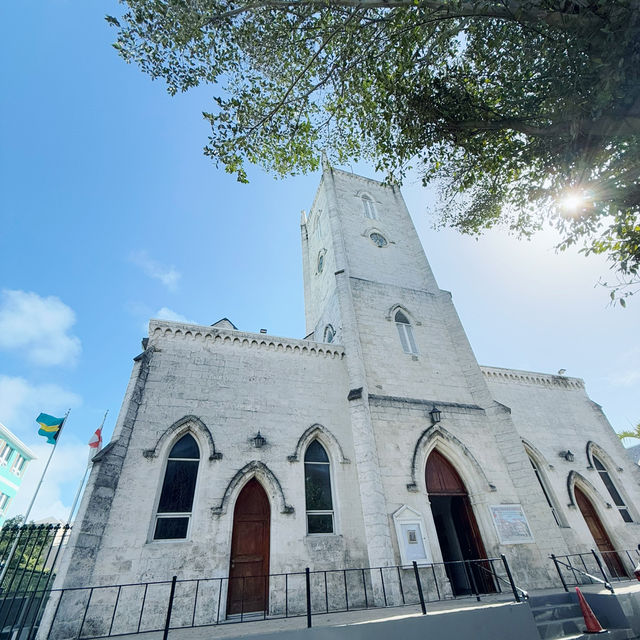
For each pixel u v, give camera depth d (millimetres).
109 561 10078
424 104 10422
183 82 10953
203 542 11062
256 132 12039
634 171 7973
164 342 14312
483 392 16500
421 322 18656
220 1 10172
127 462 11562
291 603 10875
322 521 12758
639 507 17625
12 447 41500
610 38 6457
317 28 10445
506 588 11914
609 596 8992
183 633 8273
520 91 9430
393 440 13773
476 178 12664
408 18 9031
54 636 8672
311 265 27312
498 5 8133
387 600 10359
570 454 17969
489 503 13352
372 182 26062
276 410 14172
